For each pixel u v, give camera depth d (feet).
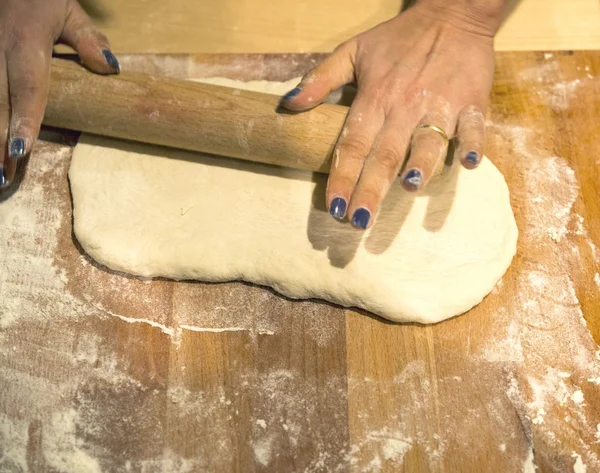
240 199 4.60
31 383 4.29
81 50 4.48
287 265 4.36
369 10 5.75
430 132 4.05
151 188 4.68
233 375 4.32
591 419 4.21
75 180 4.74
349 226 4.49
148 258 4.46
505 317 4.51
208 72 5.37
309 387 4.28
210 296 4.57
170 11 5.73
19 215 4.79
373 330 4.46
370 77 4.42
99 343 4.41
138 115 4.36
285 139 4.25
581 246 4.74
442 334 4.45
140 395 4.26
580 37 5.59
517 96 5.27
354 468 4.07
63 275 4.61
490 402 4.25
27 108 4.17
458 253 4.45
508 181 4.95
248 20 5.70
